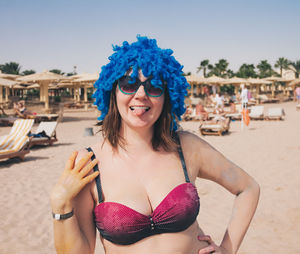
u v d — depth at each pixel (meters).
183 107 1.55
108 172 1.41
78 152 1.45
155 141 1.51
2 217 4.66
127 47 1.45
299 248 3.65
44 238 4.02
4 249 3.73
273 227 4.20
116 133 1.47
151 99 1.39
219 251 1.46
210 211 4.76
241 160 8.04
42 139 10.68
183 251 1.37
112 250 1.37
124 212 1.30
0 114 22.59
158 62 1.38
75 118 22.92
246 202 1.58
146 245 1.33
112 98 1.49
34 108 25.95
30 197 5.54
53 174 7.11
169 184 1.41
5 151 8.16
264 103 38.09
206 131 13.53
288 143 10.09
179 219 1.34
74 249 1.26
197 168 1.55
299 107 25.75
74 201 1.29
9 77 26.89
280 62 62.75
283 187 5.71
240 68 61.59
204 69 57.00
